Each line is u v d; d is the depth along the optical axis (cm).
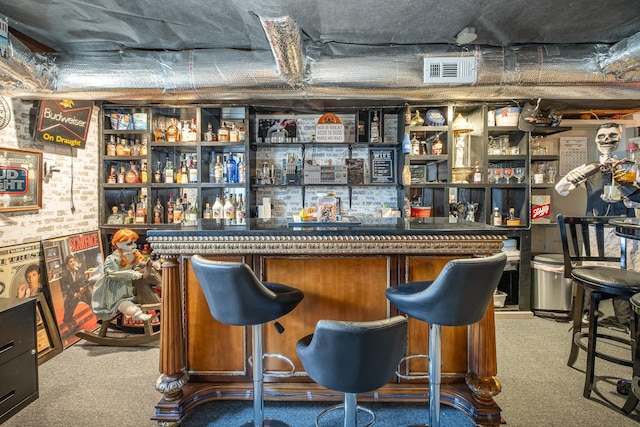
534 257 393
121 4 218
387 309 214
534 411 218
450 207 412
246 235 202
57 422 209
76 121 350
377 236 199
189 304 222
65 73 267
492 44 274
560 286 377
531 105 379
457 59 266
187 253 208
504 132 406
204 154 405
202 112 399
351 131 424
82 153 364
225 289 161
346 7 217
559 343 317
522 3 215
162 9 223
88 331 334
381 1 211
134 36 261
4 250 275
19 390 218
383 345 124
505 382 252
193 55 272
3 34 227
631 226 215
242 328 222
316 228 215
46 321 296
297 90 279
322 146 421
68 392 241
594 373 252
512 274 407
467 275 148
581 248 408
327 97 289
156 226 383
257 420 191
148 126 392
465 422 211
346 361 124
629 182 353
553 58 265
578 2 215
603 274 230
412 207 407
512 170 402
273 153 428
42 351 287
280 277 216
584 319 370
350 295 215
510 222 391
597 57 264
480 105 389
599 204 400
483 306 159
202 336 223
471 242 200
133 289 330
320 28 245
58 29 249
